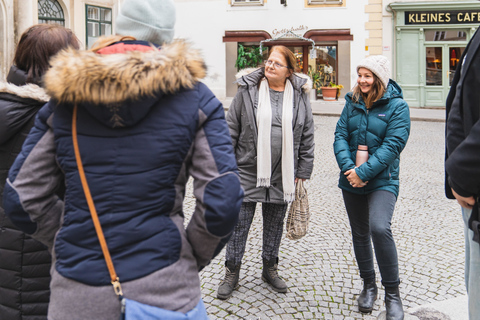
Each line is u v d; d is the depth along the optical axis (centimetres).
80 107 167
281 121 355
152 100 161
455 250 464
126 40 174
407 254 454
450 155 196
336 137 351
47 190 174
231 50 2070
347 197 346
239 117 366
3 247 220
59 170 178
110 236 160
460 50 1931
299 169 368
